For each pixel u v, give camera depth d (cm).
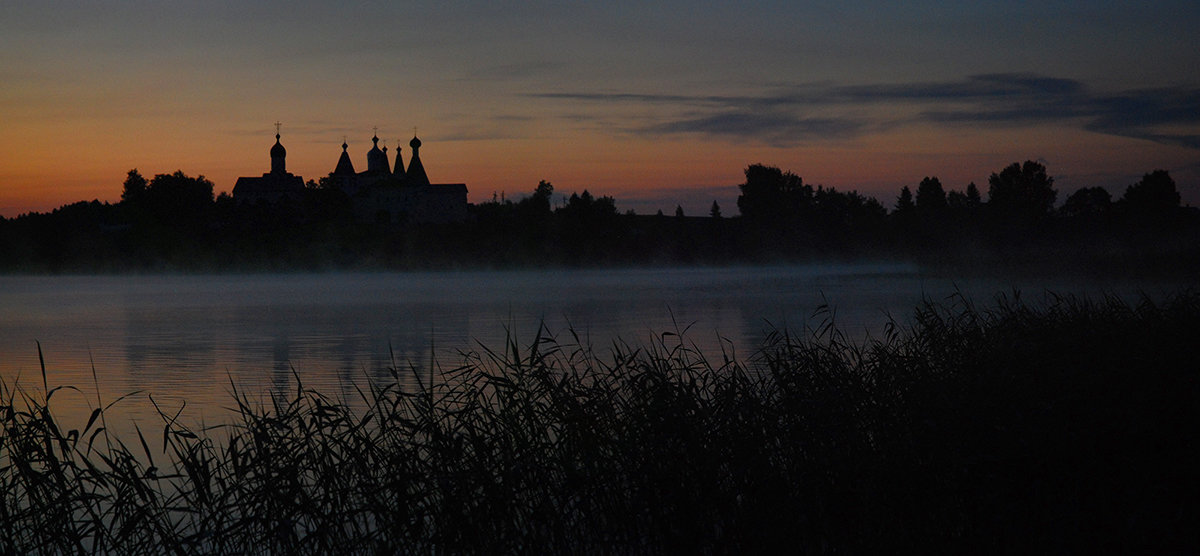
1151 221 12544
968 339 994
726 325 3309
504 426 659
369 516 625
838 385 732
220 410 1527
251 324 4009
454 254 15775
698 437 609
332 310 5031
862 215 16862
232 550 607
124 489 637
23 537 625
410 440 645
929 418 644
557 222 16738
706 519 575
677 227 17438
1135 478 598
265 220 16338
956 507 598
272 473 642
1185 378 680
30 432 655
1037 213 13638
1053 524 578
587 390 698
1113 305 1118
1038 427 622
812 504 588
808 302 4772
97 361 2527
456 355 2477
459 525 573
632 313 4250
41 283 11619
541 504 592
